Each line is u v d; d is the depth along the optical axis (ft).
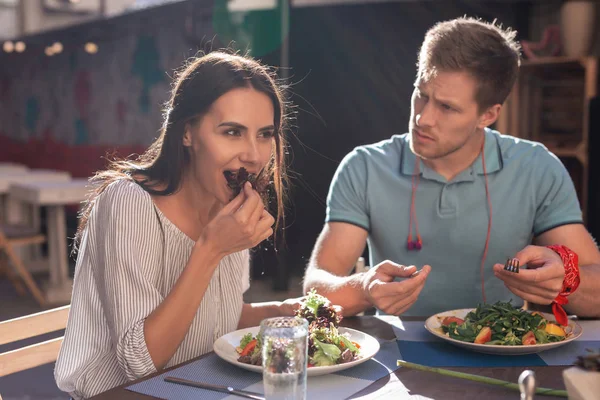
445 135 6.37
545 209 7.06
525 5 16.85
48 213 19.21
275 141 5.60
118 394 4.15
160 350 4.70
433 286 7.11
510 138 7.39
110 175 5.54
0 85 30.73
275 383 3.53
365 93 17.87
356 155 7.48
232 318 5.76
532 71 15.33
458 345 4.98
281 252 18.45
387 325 5.75
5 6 33.06
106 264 4.93
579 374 3.43
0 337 5.26
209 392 4.16
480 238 7.02
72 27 25.23
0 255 21.26
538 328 5.11
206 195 5.32
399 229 7.18
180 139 5.16
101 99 26.76
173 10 20.92
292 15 18.01
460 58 6.15
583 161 14.85
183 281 4.71
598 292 5.94
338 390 4.17
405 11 17.29
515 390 4.13
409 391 4.14
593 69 14.51
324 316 4.84
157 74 24.43
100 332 5.12
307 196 18.48
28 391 12.07
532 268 5.52
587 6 14.94
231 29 18.44
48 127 28.96
